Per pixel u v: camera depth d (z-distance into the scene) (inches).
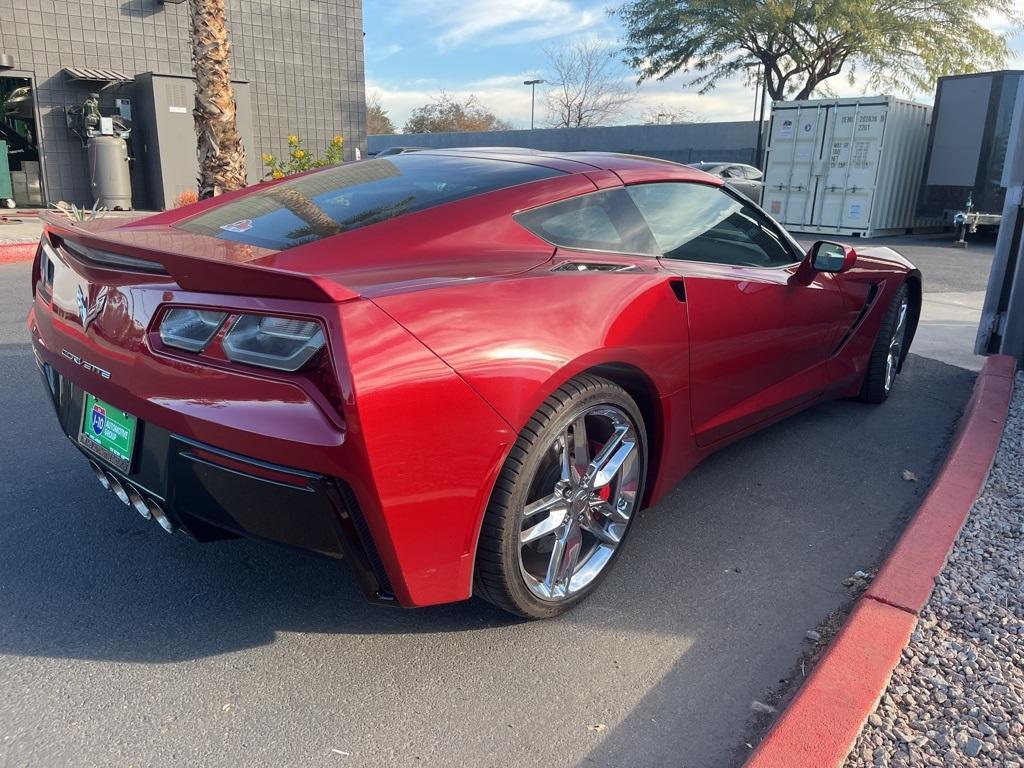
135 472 86.5
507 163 116.3
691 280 110.0
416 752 76.0
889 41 998.4
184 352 79.6
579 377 91.7
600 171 114.7
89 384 89.7
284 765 73.8
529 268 94.6
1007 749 73.9
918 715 77.9
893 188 655.8
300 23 642.2
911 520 114.8
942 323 280.1
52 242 105.8
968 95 622.2
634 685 86.3
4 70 521.0
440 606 100.3
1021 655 87.4
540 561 96.1
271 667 87.7
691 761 75.6
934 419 173.8
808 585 107.3
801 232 685.3
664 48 1103.0
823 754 70.9
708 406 118.0
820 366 150.8
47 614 95.4
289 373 74.1
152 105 544.7
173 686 84.0
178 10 582.2
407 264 90.4
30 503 123.0
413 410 74.9
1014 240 200.4
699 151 1133.1
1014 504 123.2
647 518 125.3
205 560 108.9
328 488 73.8
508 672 88.0
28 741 75.4
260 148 643.5
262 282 73.5
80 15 543.5
